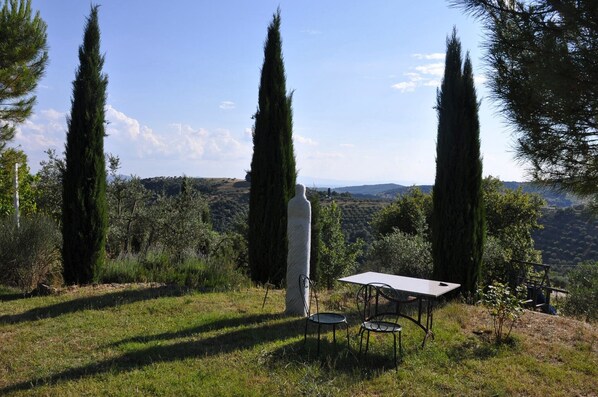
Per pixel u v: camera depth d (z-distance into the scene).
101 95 10.23
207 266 10.88
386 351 5.86
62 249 9.97
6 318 7.13
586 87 3.90
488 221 19.84
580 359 5.95
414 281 6.64
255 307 8.15
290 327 6.84
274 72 11.16
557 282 15.68
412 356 5.73
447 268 9.74
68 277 9.94
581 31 3.87
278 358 5.49
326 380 4.91
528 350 6.19
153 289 9.30
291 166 11.40
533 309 11.08
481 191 9.91
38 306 7.88
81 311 7.58
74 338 6.22
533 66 4.16
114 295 8.69
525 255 18.23
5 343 5.98
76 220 9.86
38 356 5.52
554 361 5.88
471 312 8.15
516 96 4.53
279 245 11.09
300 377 4.94
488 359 5.77
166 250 13.45
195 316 7.40
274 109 11.15
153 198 15.10
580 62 3.83
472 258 9.66
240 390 4.59
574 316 10.15
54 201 15.49
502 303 6.46
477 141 9.84
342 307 8.47
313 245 12.59
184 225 14.77
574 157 4.52
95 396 4.43
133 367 5.18
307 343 6.07
